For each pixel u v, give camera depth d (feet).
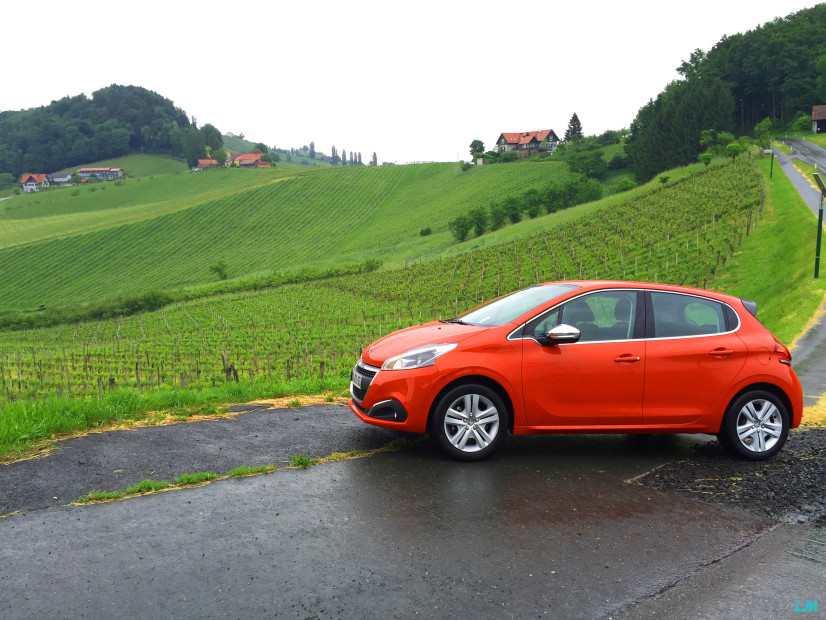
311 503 15.87
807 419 26.63
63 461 18.95
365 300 190.39
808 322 60.08
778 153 280.51
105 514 14.96
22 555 12.77
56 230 413.59
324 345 129.70
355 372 21.13
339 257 315.17
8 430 20.65
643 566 12.95
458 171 480.23
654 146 386.11
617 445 22.02
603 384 19.84
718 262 127.34
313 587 11.71
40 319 243.60
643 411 20.12
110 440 21.47
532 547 13.66
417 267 228.63
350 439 21.89
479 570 12.55
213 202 436.35
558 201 319.47
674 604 11.54
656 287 20.94
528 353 19.69
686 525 15.08
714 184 228.02
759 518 15.61
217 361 122.01
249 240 370.73
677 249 153.89
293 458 19.24
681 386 20.16
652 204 222.48
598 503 16.37
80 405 24.17
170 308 229.66
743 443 20.43
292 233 377.91
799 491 17.44
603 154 473.26
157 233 385.91
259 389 31.07
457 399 19.45
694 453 21.13
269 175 559.38
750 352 20.59
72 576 11.94
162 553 12.95
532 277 169.68
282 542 13.57
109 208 504.84
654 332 20.40
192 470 18.21
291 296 215.51
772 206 166.81
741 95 447.42
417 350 19.67
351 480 17.66
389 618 10.76
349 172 504.84
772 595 11.96
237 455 19.77
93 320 241.35
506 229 285.02
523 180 430.20
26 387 110.73
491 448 19.69
